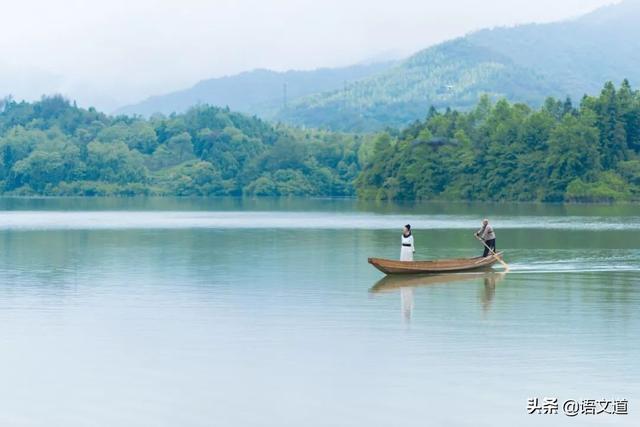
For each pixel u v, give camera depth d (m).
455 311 41.09
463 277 54.31
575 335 35.25
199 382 28.92
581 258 66.19
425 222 123.75
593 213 154.12
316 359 31.69
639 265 61.06
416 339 34.72
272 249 75.88
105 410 26.25
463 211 166.38
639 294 46.31
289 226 114.44
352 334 35.78
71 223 124.00
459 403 26.59
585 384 28.30
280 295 46.78
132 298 45.91
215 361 31.53
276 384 28.62
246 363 31.23
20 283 52.19
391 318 39.38
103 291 48.62
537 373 29.53
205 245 80.75
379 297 45.78
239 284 51.38
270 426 24.86
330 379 29.11
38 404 26.81
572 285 50.16
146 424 25.11
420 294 46.81
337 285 50.75
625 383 28.39
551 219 131.12
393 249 75.69
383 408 26.23
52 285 51.22
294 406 26.45
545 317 39.31
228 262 64.25
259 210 179.50
